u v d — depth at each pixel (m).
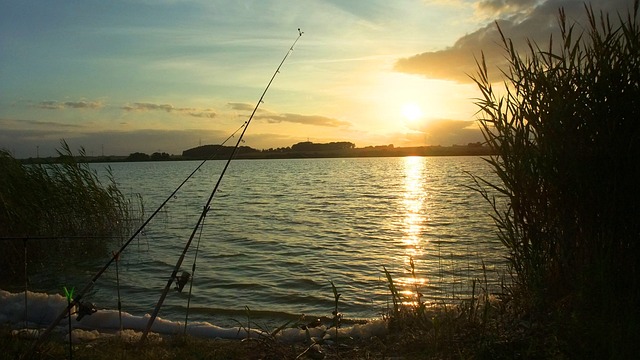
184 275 4.79
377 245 15.80
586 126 4.23
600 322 3.71
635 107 4.10
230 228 19.91
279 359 4.55
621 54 4.25
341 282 10.70
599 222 4.26
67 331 5.62
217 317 8.18
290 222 22.00
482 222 20.03
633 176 4.10
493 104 4.77
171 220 22.12
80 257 13.27
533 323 4.31
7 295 6.85
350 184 50.72
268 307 8.88
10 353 4.37
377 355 4.50
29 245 11.85
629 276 4.10
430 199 31.94
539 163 4.36
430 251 14.21
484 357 3.90
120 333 5.36
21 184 12.20
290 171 88.94
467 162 132.88
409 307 5.68
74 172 14.16
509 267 5.21
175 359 4.52
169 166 139.00
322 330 5.53
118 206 16.28
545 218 4.49
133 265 12.59
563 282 4.43
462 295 7.34
